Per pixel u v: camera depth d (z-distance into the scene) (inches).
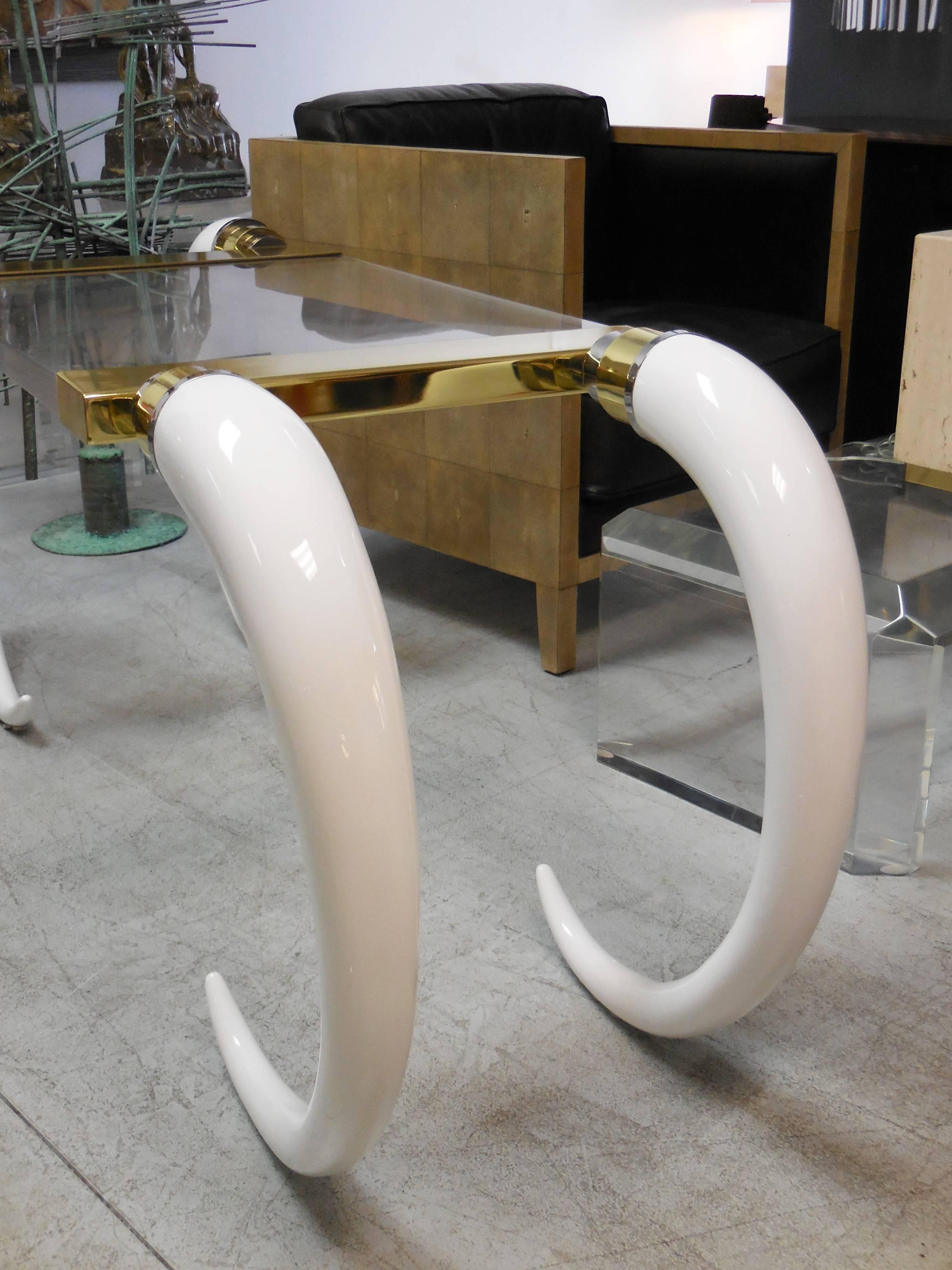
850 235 77.1
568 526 62.7
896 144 80.0
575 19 152.6
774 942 29.8
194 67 114.2
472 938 44.8
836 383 77.7
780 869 28.6
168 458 25.2
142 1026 40.2
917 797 47.2
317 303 43.3
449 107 78.1
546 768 57.1
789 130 85.0
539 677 66.4
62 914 46.2
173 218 96.9
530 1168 34.3
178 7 83.9
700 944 44.3
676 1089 37.2
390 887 23.1
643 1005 37.3
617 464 62.0
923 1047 39.0
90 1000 41.4
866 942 44.2
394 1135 35.5
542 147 83.6
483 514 66.2
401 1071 25.7
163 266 55.6
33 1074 38.0
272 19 126.6
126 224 96.7
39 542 87.4
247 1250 31.7
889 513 54.1
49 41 89.9
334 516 23.4
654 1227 32.3
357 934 23.4
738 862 49.7
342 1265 31.2
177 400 25.9
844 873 48.8
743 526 27.0
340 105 72.2
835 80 135.5
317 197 70.6
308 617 22.4
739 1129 35.7
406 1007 24.6
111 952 43.9
